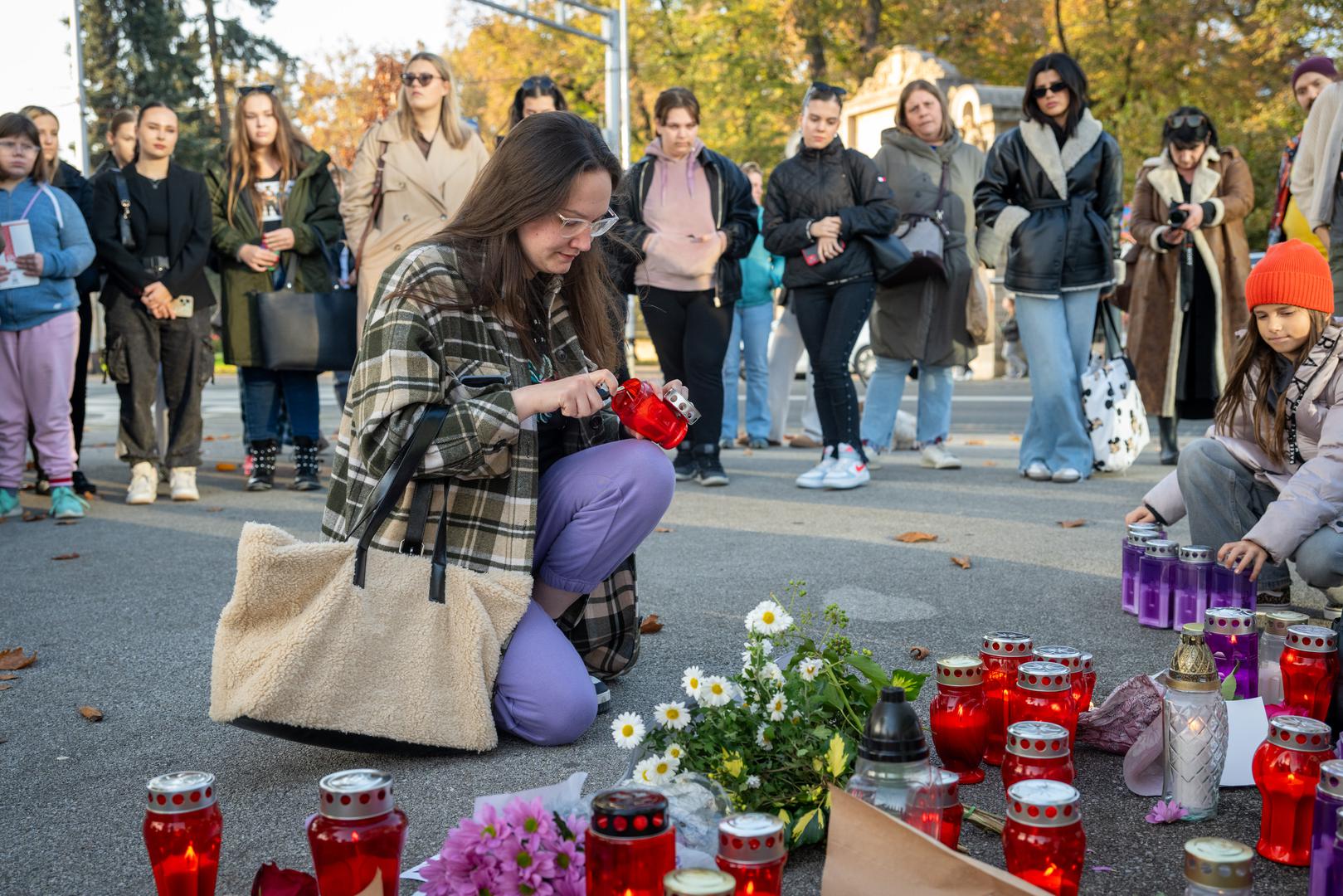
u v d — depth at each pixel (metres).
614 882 1.80
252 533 2.72
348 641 2.78
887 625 4.12
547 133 2.92
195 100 46.31
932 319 7.94
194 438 7.41
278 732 2.79
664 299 7.22
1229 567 3.53
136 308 7.14
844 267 7.04
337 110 43.50
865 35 29.69
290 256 7.59
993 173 7.46
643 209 7.11
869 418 8.34
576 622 3.30
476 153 6.88
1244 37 25.52
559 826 2.01
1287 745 2.28
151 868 2.37
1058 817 1.98
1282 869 2.29
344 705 2.78
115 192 7.01
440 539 2.90
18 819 2.68
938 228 7.72
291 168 7.52
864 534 5.83
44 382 6.70
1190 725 2.47
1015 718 2.67
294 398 7.68
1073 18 27.38
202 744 3.14
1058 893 1.98
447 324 2.95
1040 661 2.75
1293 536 3.45
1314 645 2.77
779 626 2.70
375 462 2.86
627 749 2.99
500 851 1.95
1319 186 6.20
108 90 44.19
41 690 3.63
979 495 6.98
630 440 3.22
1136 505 6.55
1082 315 7.58
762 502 6.89
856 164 6.99
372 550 2.84
